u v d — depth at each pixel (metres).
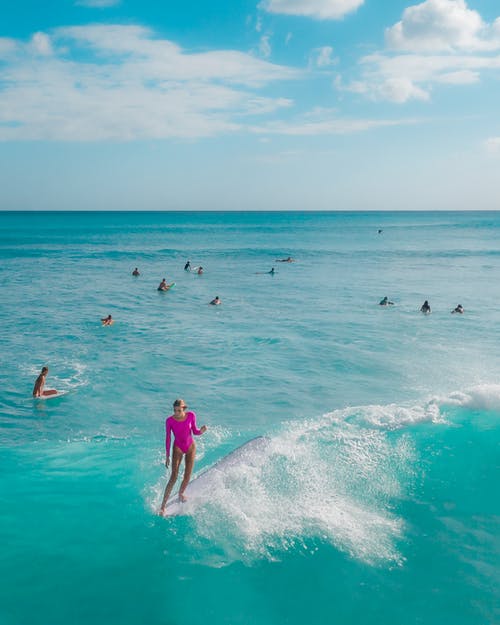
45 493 8.06
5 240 94.12
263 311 25.95
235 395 13.46
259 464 8.72
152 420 11.76
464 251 68.31
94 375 15.23
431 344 18.69
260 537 6.79
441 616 5.42
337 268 47.91
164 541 6.76
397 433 10.09
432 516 7.24
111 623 5.39
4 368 15.89
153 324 22.67
